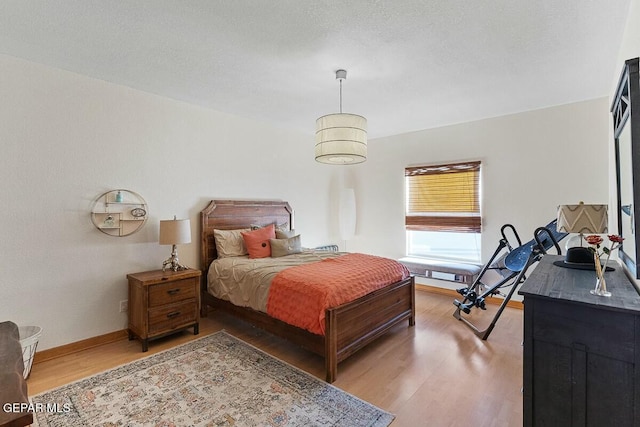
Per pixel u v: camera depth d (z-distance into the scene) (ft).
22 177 8.32
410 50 7.79
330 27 6.80
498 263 12.13
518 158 13.04
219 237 12.26
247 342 9.82
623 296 4.47
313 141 17.35
